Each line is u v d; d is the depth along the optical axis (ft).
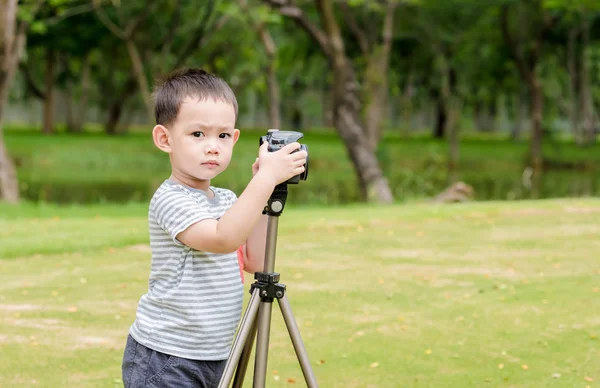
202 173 9.99
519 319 21.47
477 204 46.73
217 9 111.55
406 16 144.46
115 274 27.76
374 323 21.35
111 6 141.69
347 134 81.76
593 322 20.99
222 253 9.62
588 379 16.79
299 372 17.46
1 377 17.01
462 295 24.29
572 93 164.35
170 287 10.10
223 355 10.23
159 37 156.25
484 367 17.70
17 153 126.93
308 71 181.47
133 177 109.70
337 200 86.12
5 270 28.45
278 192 9.72
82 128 192.85
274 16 84.84
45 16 121.70
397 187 102.68
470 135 237.66
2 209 48.52
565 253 30.81
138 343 10.23
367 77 96.68
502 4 138.41
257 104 234.17
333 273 27.68
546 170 142.10
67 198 84.07
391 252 31.68
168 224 9.84
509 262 29.22
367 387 16.52
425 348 19.11
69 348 19.21
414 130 281.54
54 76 179.42
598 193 99.30
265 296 9.84
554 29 157.28
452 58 161.99
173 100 9.96
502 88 186.39
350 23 108.27
